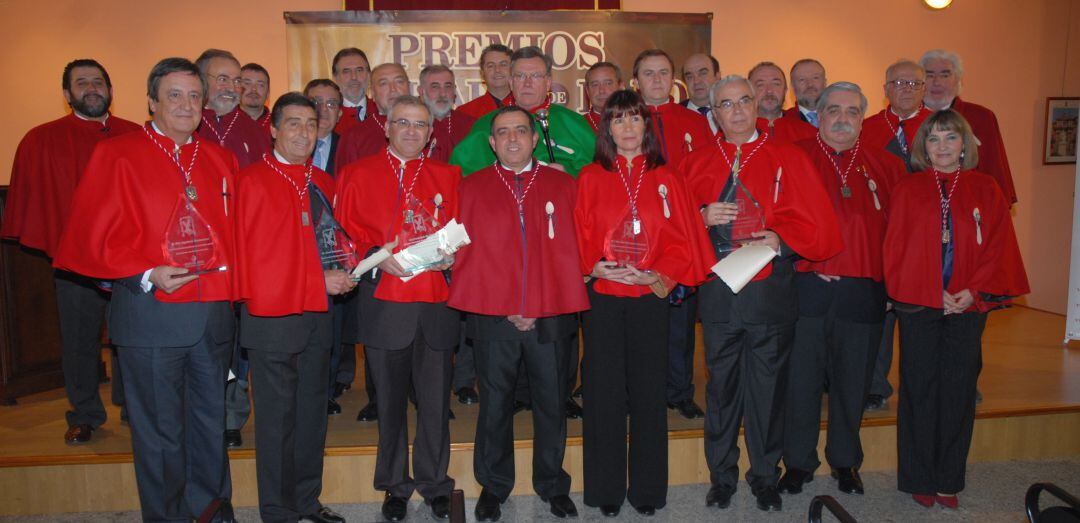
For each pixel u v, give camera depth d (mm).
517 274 3115
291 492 3158
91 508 3588
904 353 3488
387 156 3184
